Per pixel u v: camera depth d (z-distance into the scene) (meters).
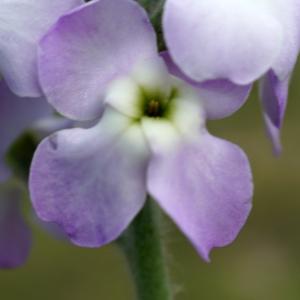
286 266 0.31
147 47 0.12
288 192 0.32
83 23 0.12
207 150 0.12
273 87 0.12
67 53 0.12
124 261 0.15
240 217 0.12
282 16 0.12
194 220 0.12
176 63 0.12
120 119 0.12
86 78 0.12
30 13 0.12
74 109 0.12
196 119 0.12
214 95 0.12
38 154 0.12
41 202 0.12
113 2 0.12
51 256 0.29
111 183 0.12
